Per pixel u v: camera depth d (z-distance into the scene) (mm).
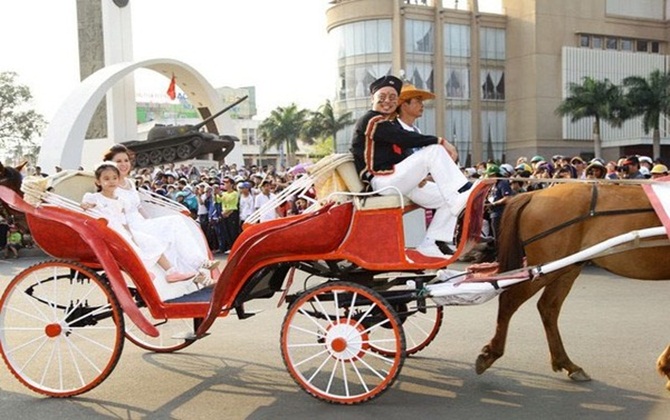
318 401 5457
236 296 5703
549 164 14422
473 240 5551
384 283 6031
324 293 5566
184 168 31328
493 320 8141
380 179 5480
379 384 5340
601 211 5430
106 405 5461
